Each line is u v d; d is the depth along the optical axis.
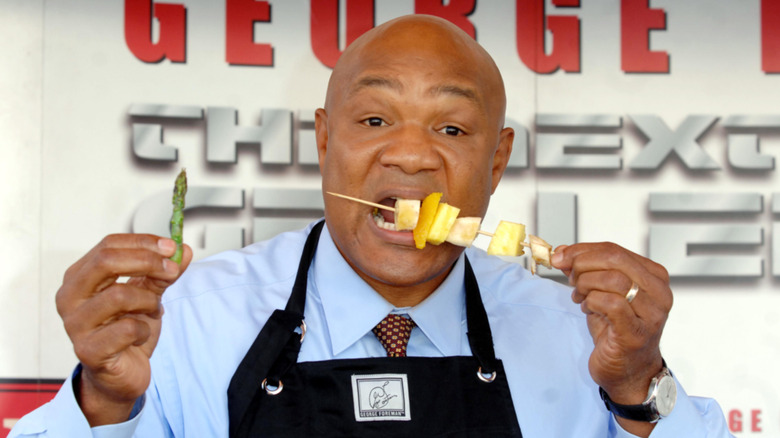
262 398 1.46
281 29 3.12
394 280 1.48
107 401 1.27
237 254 1.88
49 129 3.00
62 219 3.00
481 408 1.50
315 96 3.13
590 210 3.18
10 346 2.97
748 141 3.18
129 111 3.04
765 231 3.18
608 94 3.18
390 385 1.46
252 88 3.10
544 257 1.37
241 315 1.67
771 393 3.16
